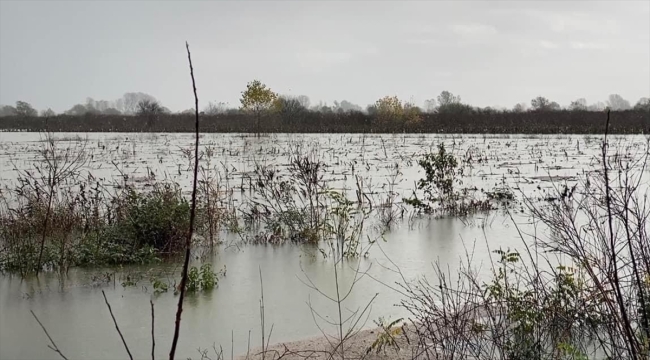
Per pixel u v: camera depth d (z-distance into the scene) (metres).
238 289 6.98
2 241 8.92
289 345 5.39
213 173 17.05
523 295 5.32
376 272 7.54
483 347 4.73
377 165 19.83
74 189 13.31
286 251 8.66
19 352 5.29
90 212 9.97
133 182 14.71
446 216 10.98
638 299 4.34
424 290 6.68
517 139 35.25
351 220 10.62
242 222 10.59
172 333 5.70
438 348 5.03
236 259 8.27
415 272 7.48
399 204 12.19
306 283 7.17
